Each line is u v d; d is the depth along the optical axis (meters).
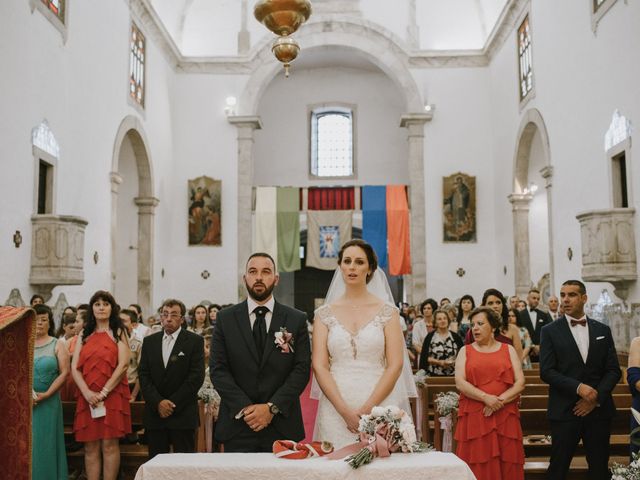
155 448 6.15
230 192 19.88
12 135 10.02
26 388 3.02
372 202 19.62
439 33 20.27
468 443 5.42
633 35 10.20
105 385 6.29
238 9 20.39
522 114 16.45
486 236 19.69
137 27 16.42
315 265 19.45
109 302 6.47
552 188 14.19
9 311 2.96
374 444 3.21
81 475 7.21
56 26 11.62
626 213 10.38
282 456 3.29
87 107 13.12
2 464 3.05
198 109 20.06
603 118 11.43
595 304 12.03
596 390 5.54
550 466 5.73
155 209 17.92
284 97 24.16
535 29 15.23
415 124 19.94
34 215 10.66
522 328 9.11
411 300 19.53
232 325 4.41
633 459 3.95
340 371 4.02
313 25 20.25
